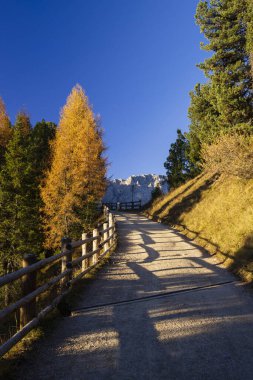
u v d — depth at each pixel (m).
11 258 27.28
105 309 6.72
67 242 7.76
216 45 22.36
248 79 21.58
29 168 28.55
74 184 24.84
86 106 28.30
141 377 4.06
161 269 10.54
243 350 4.73
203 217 18.64
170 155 44.12
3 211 27.62
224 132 21.09
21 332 4.84
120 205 57.47
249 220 12.66
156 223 26.42
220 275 9.68
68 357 4.62
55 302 6.35
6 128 37.56
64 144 26.05
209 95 23.83
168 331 5.48
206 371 4.18
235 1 21.67
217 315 6.24
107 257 12.42
